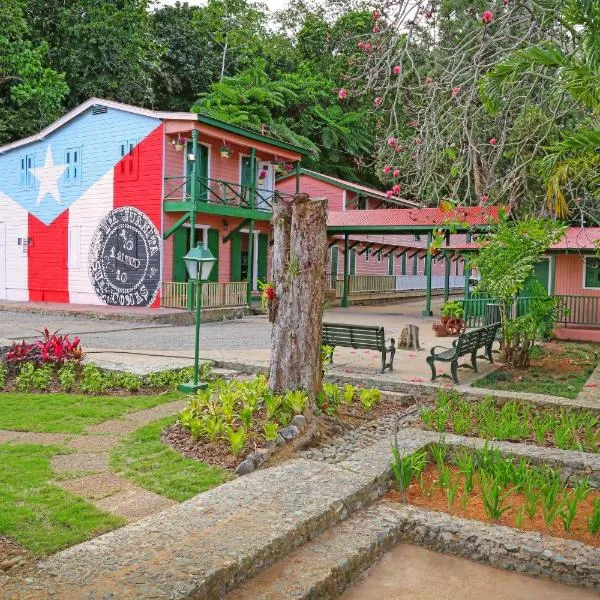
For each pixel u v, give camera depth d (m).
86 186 21.38
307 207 6.54
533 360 11.77
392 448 5.64
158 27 38.97
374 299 29.05
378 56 8.47
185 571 3.35
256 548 3.67
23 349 9.23
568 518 4.44
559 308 13.91
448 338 15.39
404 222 21.98
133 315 17.61
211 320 18.92
